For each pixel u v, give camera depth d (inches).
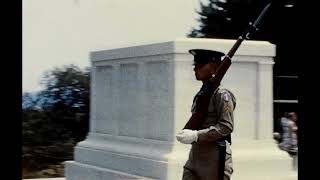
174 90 456.1
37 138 883.4
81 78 967.0
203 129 224.7
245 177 467.5
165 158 448.1
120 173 498.9
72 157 884.0
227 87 478.6
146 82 496.4
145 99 497.4
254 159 472.7
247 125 484.4
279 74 1066.7
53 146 881.5
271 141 490.6
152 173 461.7
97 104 585.6
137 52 506.9
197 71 231.0
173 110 456.4
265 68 490.6
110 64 558.3
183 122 458.0
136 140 505.4
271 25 1017.5
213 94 224.2
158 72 479.8
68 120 930.1
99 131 578.9
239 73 483.5
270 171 477.4
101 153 552.4
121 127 536.7
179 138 222.2
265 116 489.4
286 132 753.6
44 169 840.9
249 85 486.6
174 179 439.2
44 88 947.3
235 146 476.4
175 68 456.8
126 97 530.9
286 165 483.8
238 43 221.3
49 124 903.7
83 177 567.5
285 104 1023.6
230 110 222.5
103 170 530.6
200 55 229.5
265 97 490.0
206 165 225.5
